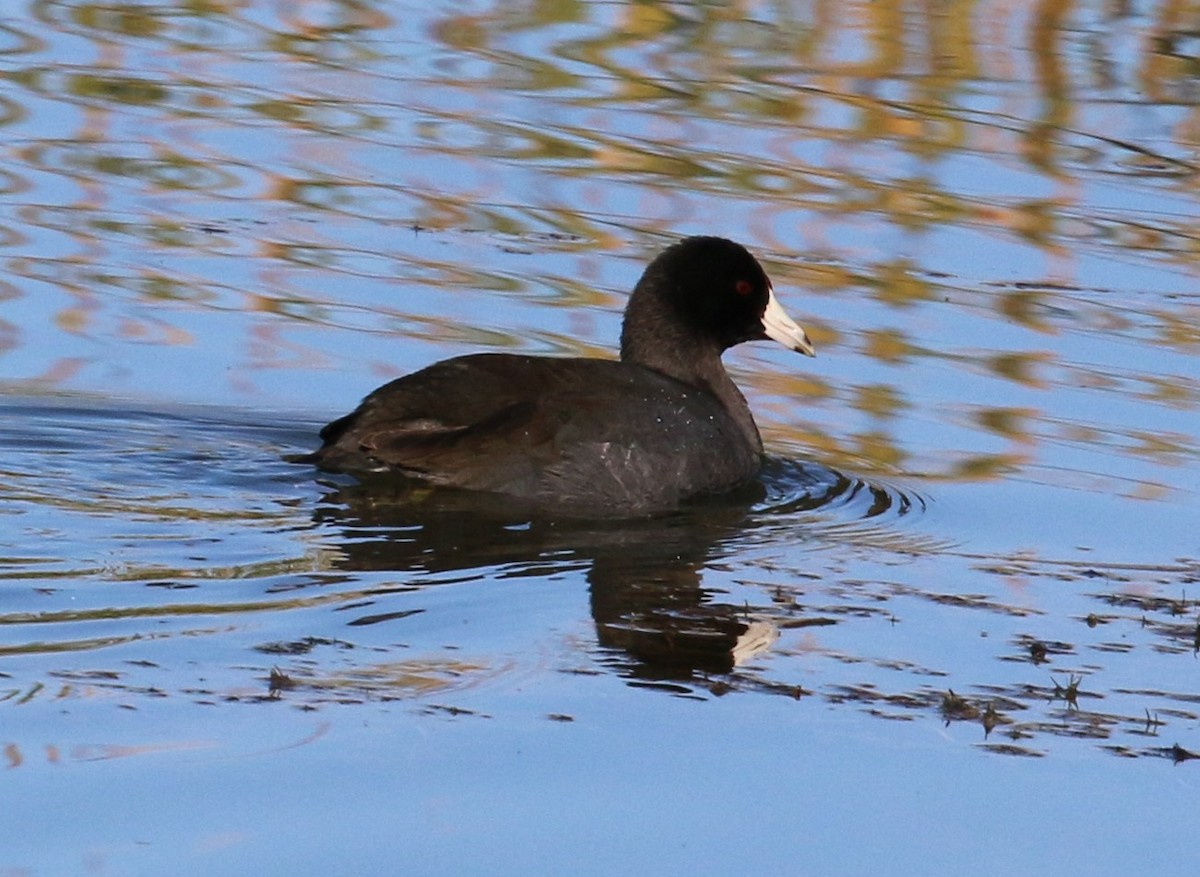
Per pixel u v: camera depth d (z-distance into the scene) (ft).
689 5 82.33
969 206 62.23
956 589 35.83
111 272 54.70
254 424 44.19
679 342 45.16
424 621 32.27
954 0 82.12
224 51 75.97
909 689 30.81
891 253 58.18
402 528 37.14
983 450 45.19
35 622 31.01
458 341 50.65
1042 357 51.39
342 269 55.72
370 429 39.86
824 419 47.39
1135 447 45.32
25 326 50.31
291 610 32.24
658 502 40.57
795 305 54.44
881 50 77.00
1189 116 70.74
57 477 38.86
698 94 71.87
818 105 70.90
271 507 37.78
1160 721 29.89
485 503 38.99
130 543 35.06
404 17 81.15
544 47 77.30
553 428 39.88
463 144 66.18
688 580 35.70
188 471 39.88
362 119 68.44
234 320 51.62
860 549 38.27
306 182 62.69
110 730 27.40
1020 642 33.14
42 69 72.28
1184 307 55.01
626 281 55.52
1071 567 37.50
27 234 57.36
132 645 30.35
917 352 51.60
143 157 64.18
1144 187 64.39
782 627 33.35
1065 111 71.05
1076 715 30.04
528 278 55.42
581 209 60.95
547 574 35.14
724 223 60.03
